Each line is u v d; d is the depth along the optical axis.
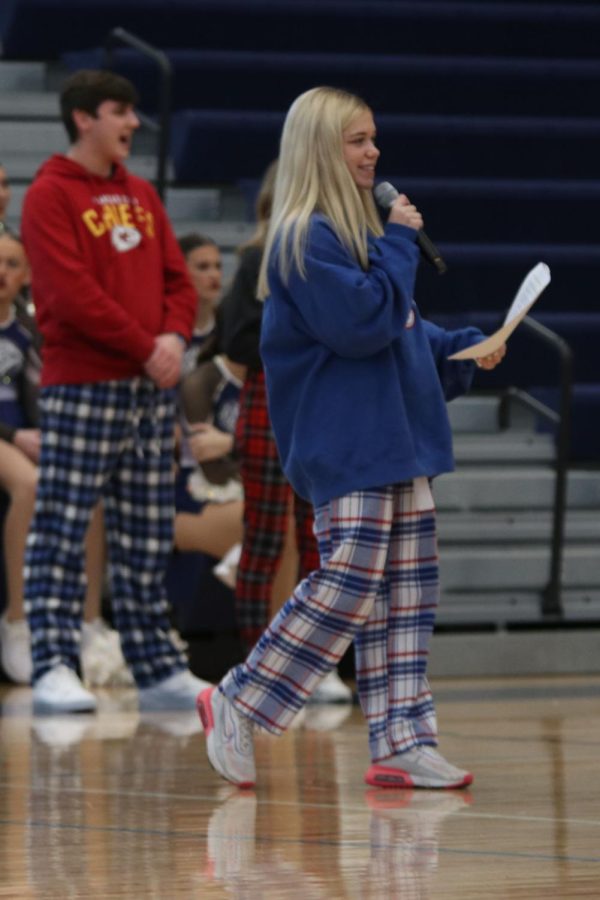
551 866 6.68
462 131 23.81
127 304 14.28
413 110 24.80
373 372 8.88
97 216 14.24
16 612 17.64
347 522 8.84
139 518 14.62
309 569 14.63
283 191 9.08
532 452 20.91
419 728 9.22
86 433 14.20
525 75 25.12
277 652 9.08
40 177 14.36
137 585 14.69
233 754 9.23
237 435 14.90
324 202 8.98
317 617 8.94
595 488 20.66
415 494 9.12
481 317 21.44
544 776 9.57
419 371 9.04
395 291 8.73
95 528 17.52
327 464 8.84
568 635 18.91
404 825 7.84
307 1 25.38
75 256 14.08
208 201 22.89
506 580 19.59
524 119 24.97
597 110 25.55
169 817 8.18
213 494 17.56
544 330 19.72
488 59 25.89
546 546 20.09
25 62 24.47
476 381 21.75
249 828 7.82
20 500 17.45
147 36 24.72
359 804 8.59
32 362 17.88
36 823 8.00
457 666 18.48
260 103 24.17
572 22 26.44
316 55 25.06
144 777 9.73
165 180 20.64
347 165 9.05
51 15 24.08
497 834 7.54
